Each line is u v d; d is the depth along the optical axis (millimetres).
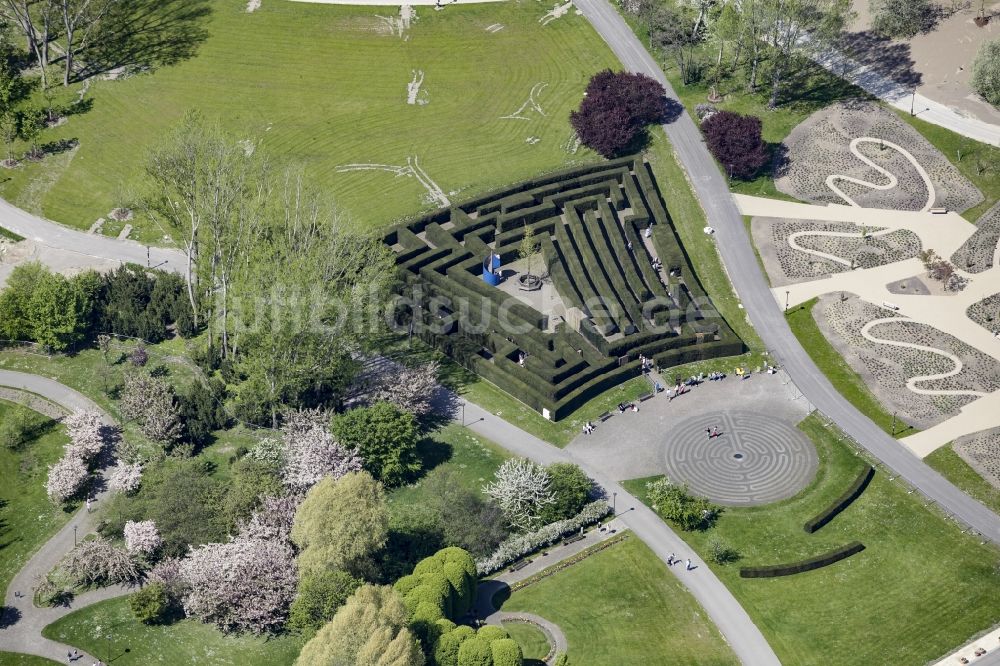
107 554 178500
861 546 185250
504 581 179625
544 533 184375
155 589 172500
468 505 184875
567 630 171875
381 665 149875
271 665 166750
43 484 194375
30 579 180250
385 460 191375
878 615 175000
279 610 170625
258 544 174750
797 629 173125
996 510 192500
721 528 188500
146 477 190375
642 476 197000
